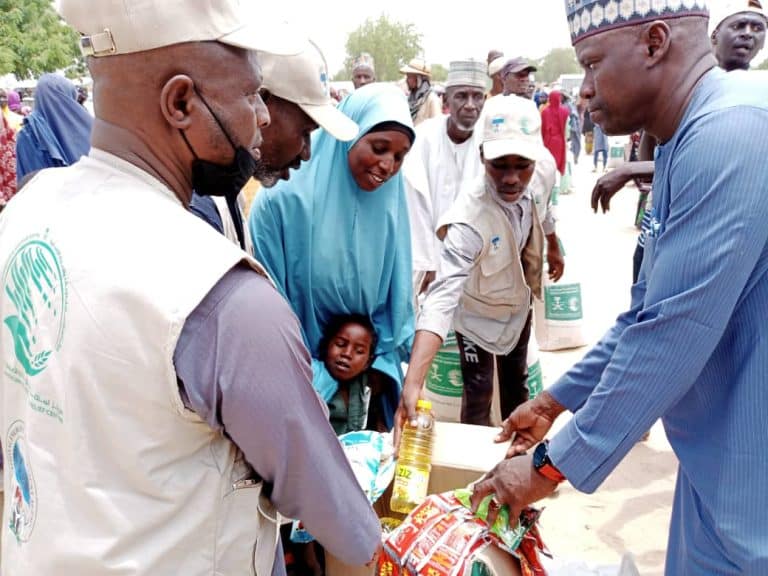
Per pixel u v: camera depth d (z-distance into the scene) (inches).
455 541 62.9
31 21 1195.3
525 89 226.4
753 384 53.1
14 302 41.4
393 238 96.7
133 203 38.7
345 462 45.7
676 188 52.8
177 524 38.9
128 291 36.1
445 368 123.4
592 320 214.8
